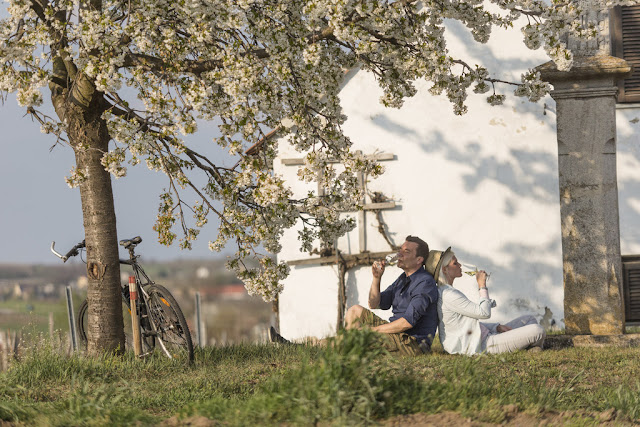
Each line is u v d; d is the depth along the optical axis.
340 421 5.30
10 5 9.23
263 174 10.26
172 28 9.73
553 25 10.23
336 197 11.34
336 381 5.74
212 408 6.15
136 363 9.93
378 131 18.44
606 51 14.02
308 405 5.60
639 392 7.21
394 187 18.34
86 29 9.06
